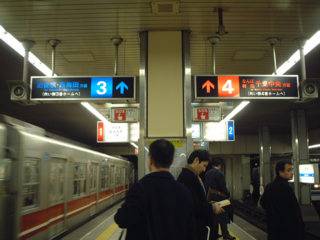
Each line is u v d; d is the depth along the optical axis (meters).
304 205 14.02
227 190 6.59
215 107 10.02
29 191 6.68
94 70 8.81
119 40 6.75
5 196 5.71
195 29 6.38
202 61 8.11
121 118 9.80
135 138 12.33
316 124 19.58
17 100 6.28
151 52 6.37
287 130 21.95
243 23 6.14
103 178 14.69
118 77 6.27
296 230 3.95
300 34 6.61
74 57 7.82
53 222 8.12
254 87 6.16
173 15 5.82
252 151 23.86
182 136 6.05
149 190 2.35
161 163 2.49
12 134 6.10
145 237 2.28
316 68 9.28
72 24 6.17
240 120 18.17
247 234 8.38
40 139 7.40
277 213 4.05
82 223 11.46
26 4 5.45
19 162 6.18
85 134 23.81
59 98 6.26
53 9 5.62
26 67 6.75
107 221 11.15
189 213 2.43
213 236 4.23
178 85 6.24
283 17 5.93
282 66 8.64
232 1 5.36
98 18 5.93
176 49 6.37
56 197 8.42
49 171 7.91
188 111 6.11
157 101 6.18
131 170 24.86
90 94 6.25
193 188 3.33
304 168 13.83
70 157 9.73
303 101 6.39
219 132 12.51
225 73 9.09
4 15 5.81
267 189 4.27
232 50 7.41
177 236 2.28
